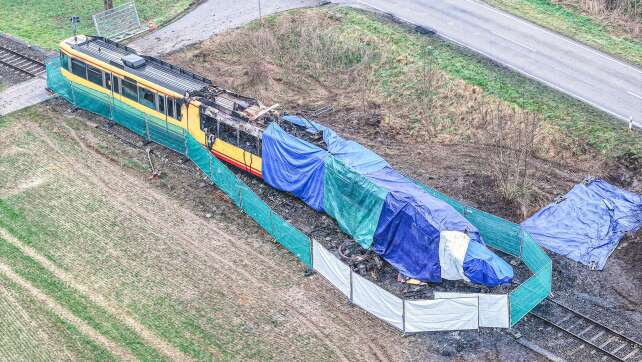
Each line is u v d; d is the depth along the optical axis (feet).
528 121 122.52
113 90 129.49
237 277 101.14
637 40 148.36
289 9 162.20
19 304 97.55
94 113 135.74
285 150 112.16
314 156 109.19
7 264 103.91
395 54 145.38
